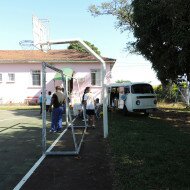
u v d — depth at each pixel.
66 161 9.27
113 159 9.22
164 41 16.20
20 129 15.93
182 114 22.69
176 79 19.50
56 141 12.52
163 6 14.40
